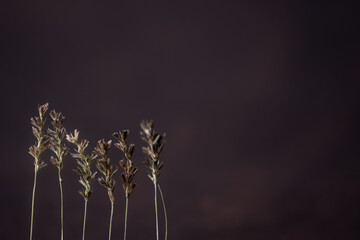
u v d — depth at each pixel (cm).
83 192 176
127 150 173
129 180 171
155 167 167
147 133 170
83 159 180
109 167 174
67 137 182
